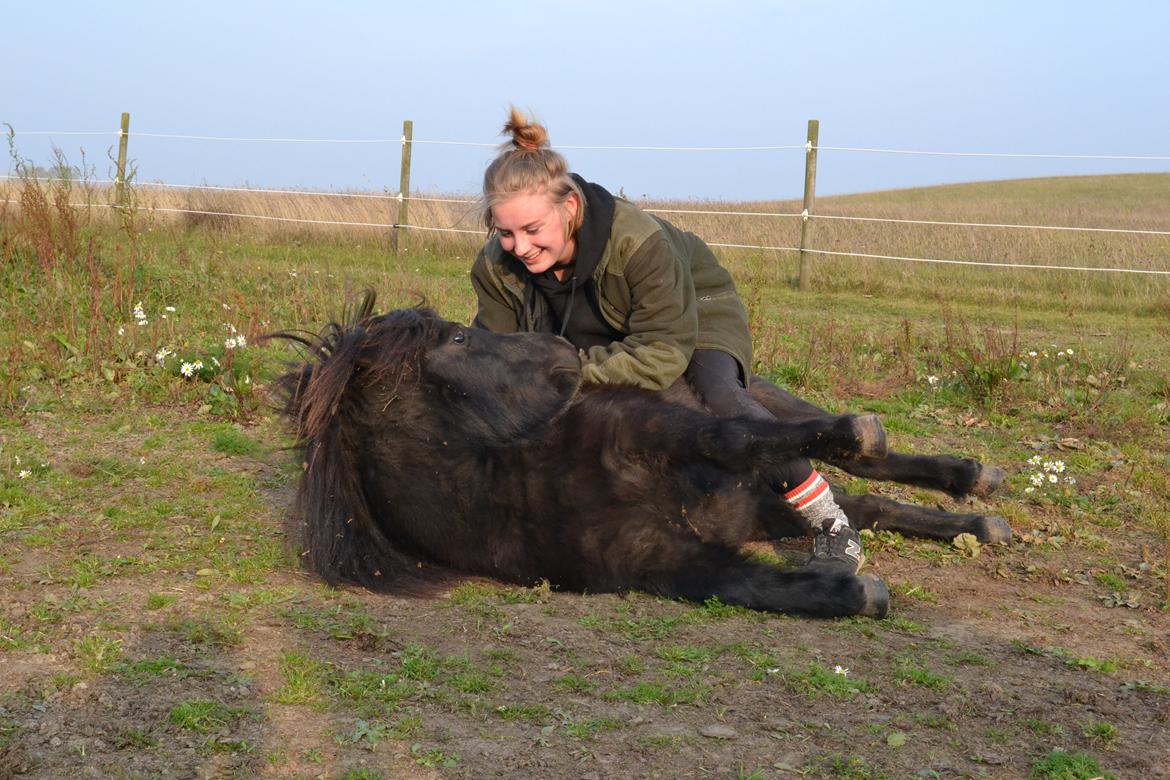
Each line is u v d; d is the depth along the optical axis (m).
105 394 6.04
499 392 3.41
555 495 3.41
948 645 3.27
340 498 3.54
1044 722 2.76
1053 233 17.59
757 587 3.44
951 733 2.70
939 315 11.18
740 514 3.58
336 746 2.51
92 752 2.43
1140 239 16.14
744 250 14.98
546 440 3.41
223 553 3.81
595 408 3.42
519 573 3.54
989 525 4.17
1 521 4.02
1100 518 4.68
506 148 3.51
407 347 3.38
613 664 3.00
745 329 4.01
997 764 2.54
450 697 2.77
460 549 3.55
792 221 18.67
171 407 5.89
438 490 3.49
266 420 5.70
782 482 3.74
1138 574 4.01
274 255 13.91
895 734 2.64
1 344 6.95
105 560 3.68
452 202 15.62
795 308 11.46
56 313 7.71
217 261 11.16
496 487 3.45
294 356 6.87
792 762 2.51
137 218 13.66
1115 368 7.81
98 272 8.77
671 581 3.50
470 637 3.16
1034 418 6.57
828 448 3.19
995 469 3.98
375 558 3.57
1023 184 59.06
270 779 2.36
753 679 2.95
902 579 3.90
